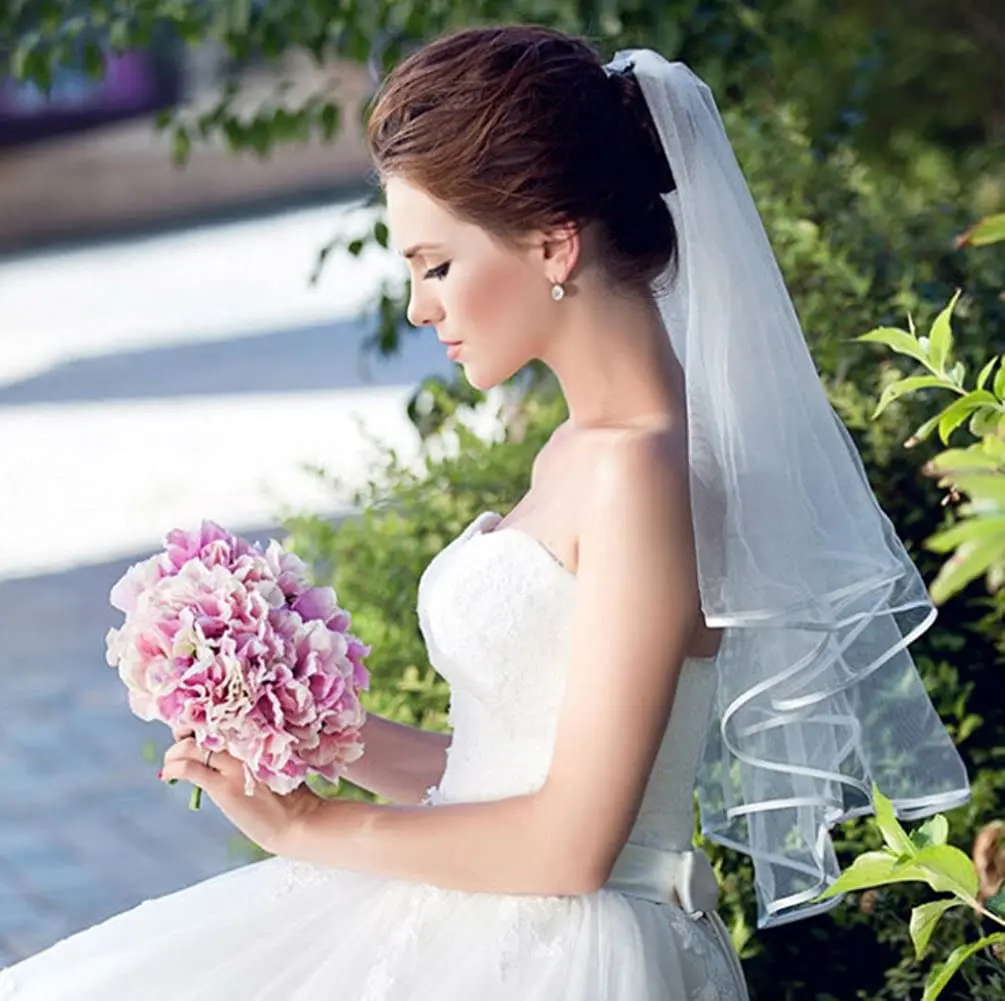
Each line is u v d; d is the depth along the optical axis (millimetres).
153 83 22734
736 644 2859
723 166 2773
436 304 2654
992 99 10578
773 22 6055
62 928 5734
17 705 7703
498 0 5363
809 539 2691
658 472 2547
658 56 2752
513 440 5094
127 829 6504
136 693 2576
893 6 10570
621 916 2629
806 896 2990
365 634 4352
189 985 2785
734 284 2719
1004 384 2432
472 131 2541
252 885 2928
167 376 13766
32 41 5930
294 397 12734
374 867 2604
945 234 4926
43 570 9430
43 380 13891
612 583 2518
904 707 3045
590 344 2643
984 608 4219
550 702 2660
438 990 2613
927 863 2301
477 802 2600
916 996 3709
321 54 5891
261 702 2523
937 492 4246
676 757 2668
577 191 2572
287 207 22281
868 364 4465
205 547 2641
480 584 2654
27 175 21734
